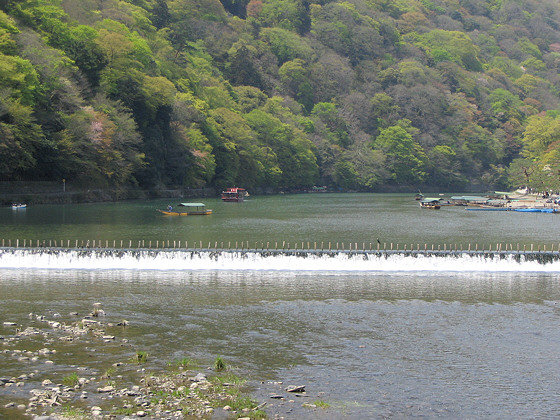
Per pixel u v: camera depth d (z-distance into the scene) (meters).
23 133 128.50
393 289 62.03
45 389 33.72
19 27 156.50
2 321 47.22
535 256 74.31
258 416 31.25
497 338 45.78
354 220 133.00
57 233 93.69
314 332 46.50
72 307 52.44
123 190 173.12
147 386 34.72
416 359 40.94
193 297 57.09
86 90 165.88
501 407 33.94
